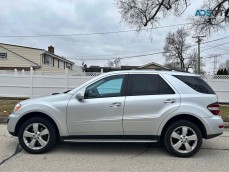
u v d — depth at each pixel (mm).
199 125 6402
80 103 6305
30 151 6395
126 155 6426
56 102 6383
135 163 5883
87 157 6234
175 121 6293
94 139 6340
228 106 15828
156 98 6277
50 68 39344
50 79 18531
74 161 5953
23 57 34844
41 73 18797
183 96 6309
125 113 6246
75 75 18641
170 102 6262
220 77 17625
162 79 6457
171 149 6270
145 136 6281
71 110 6297
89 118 6273
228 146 7441
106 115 6250
